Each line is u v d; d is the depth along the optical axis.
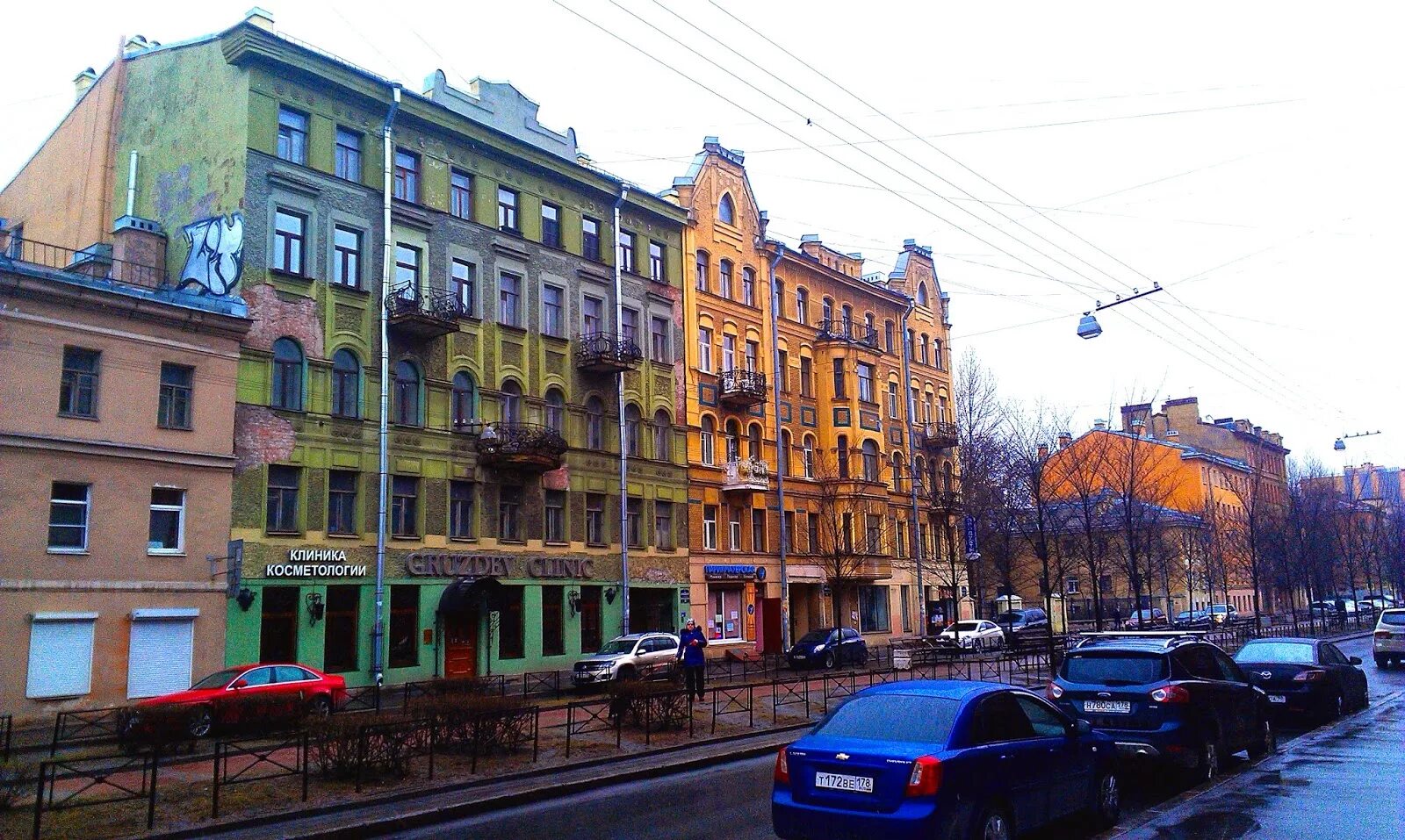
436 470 30.19
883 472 48.47
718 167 42.78
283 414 26.69
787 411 44.69
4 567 21.41
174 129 29.08
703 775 15.08
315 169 28.23
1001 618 55.41
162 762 15.69
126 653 23.06
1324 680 18.33
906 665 32.03
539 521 33.00
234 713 19.34
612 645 30.70
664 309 39.16
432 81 31.97
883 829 8.20
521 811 12.48
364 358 28.75
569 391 34.72
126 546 23.33
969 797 8.45
